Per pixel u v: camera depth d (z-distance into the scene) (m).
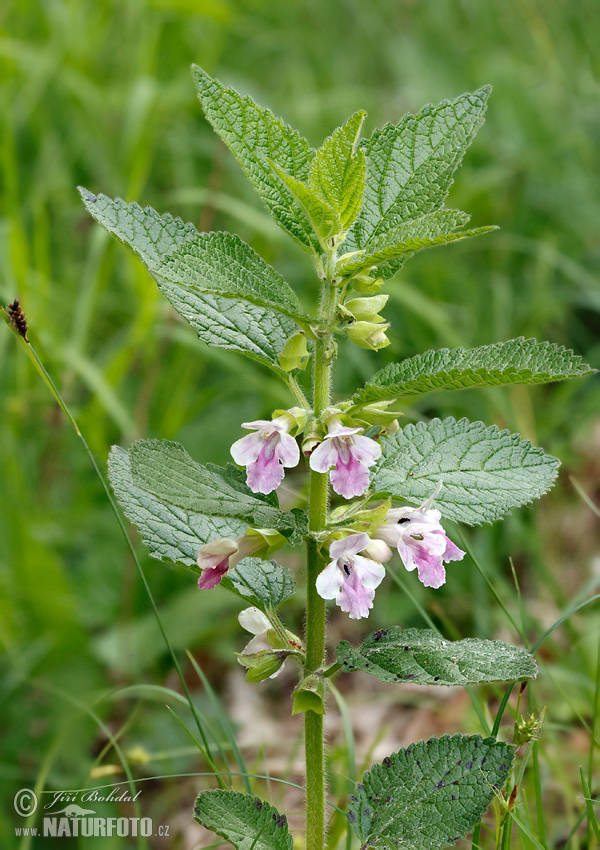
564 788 1.05
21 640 1.21
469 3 2.63
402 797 0.93
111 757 1.17
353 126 0.89
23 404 1.27
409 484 0.94
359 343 0.92
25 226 1.56
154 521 0.95
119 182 1.70
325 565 0.93
